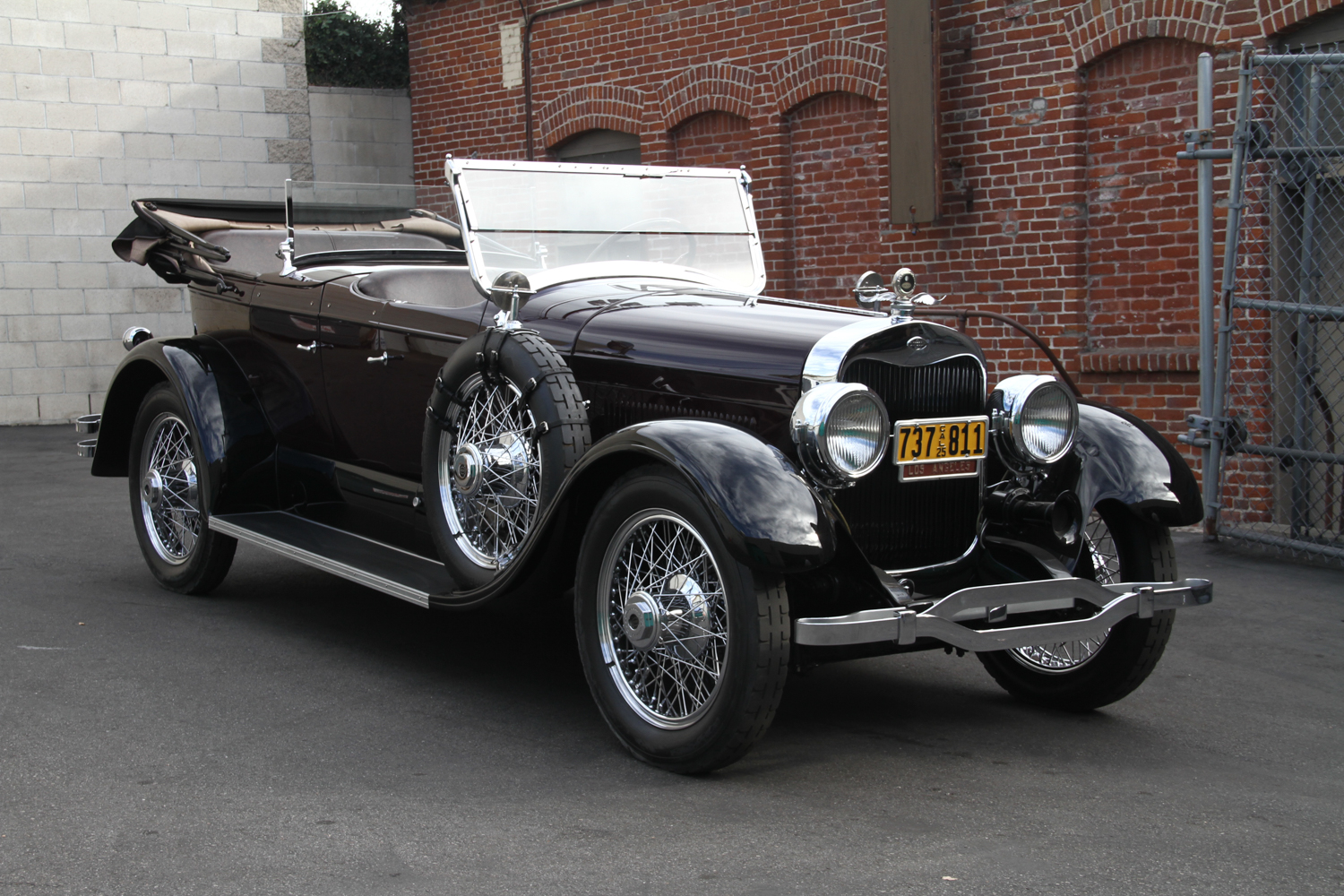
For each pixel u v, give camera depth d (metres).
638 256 4.88
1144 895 2.63
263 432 5.29
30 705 3.90
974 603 3.32
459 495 4.16
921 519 3.71
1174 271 7.67
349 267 5.40
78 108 12.36
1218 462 6.63
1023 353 8.33
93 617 5.04
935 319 8.68
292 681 4.22
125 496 8.05
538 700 4.06
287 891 2.63
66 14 12.25
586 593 3.57
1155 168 7.70
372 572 4.25
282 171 13.39
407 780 3.31
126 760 3.43
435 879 2.68
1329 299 6.78
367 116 13.88
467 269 5.21
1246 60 6.25
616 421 4.07
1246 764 3.55
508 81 11.80
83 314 12.54
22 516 7.36
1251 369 7.25
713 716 3.23
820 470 3.40
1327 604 5.47
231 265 5.66
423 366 4.52
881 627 3.18
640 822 3.02
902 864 2.78
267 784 3.26
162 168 12.78
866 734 3.80
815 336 3.62
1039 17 8.01
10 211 12.14
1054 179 8.06
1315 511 7.02
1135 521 3.96
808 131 9.44
